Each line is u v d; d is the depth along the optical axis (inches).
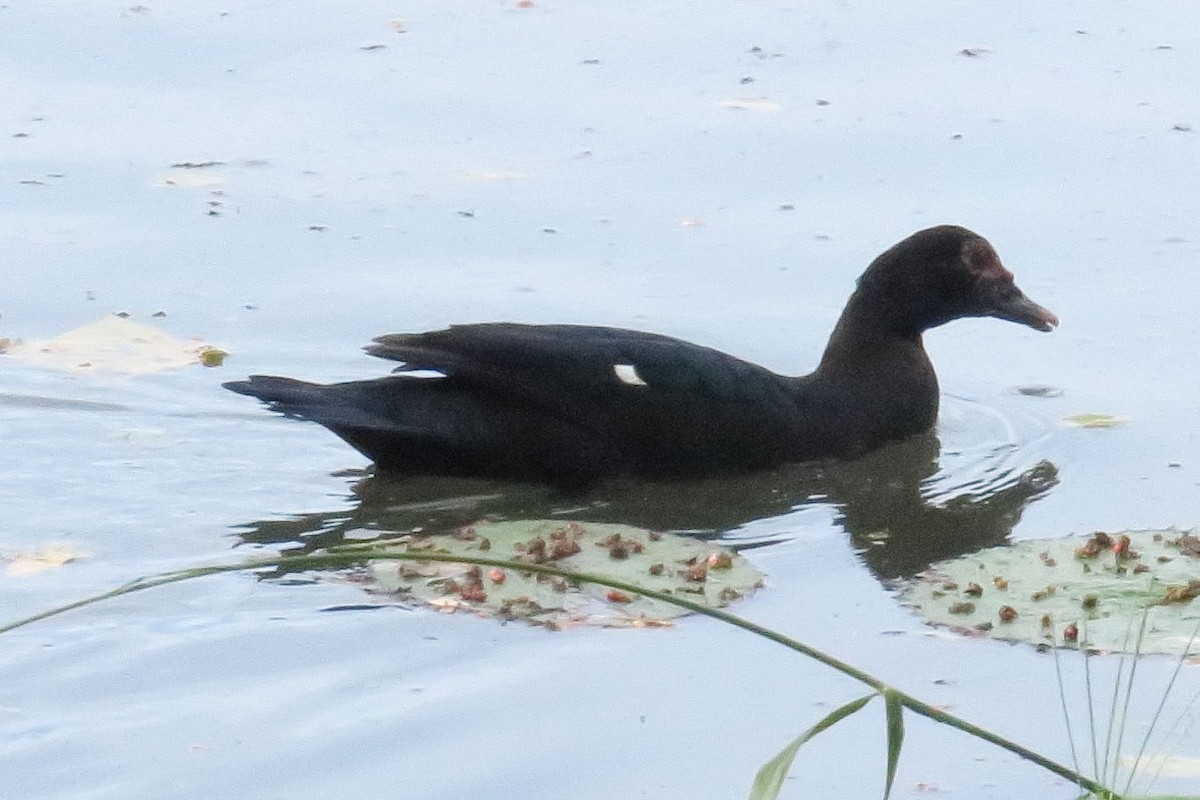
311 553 425.4
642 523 460.4
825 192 645.3
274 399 469.1
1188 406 520.4
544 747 340.5
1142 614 386.6
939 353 568.1
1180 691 361.7
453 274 594.2
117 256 601.0
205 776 327.6
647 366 482.0
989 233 616.4
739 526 458.9
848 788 332.5
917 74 732.0
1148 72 732.7
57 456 480.4
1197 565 410.3
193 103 708.0
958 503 473.1
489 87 721.6
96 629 380.8
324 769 331.3
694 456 485.1
